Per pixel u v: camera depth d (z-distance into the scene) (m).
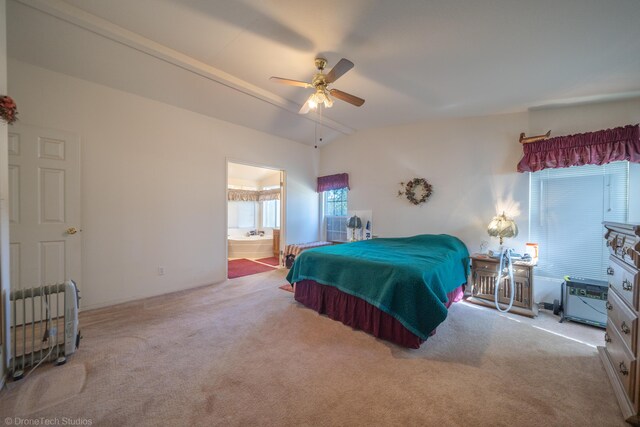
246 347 2.13
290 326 2.54
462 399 1.56
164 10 2.07
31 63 2.52
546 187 3.14
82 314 2.77
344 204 5.46
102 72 2.81
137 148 3.22
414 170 4.25
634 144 2.53
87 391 1.60
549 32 1.93
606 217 2.78
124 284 3.13
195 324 2.55
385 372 1.82
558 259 3.06
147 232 3.31
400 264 2.33
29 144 2.51
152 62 2.77
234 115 4.01
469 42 2.13
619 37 1.91
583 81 2.51
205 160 3.87
